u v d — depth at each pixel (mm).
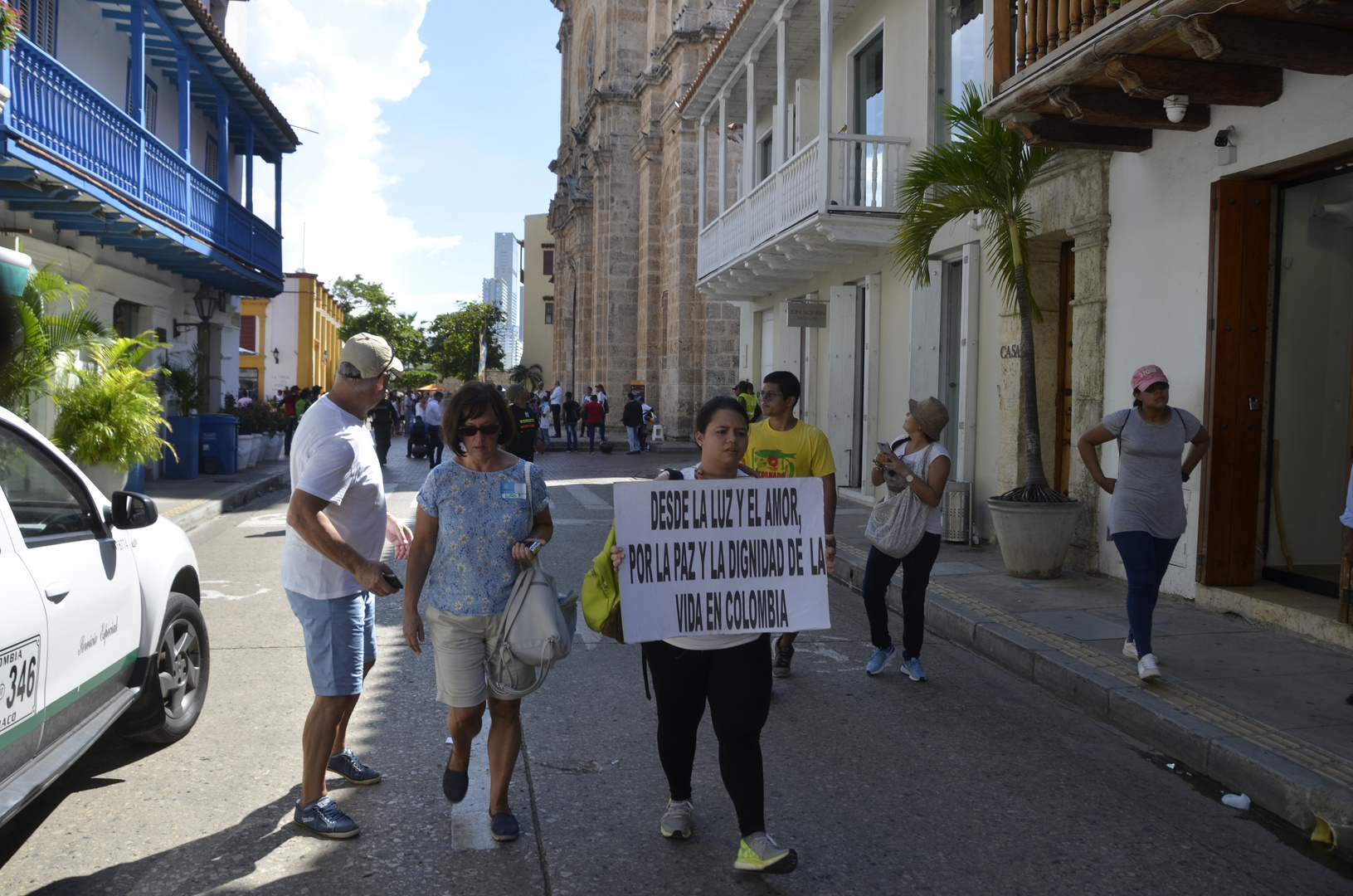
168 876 3430
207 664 5074
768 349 20172
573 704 5500
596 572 3656
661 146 34469
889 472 6035
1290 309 7336
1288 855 3836
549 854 3648
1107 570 8703
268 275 20812
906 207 10578
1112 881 3564
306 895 3316
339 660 3736
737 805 3463
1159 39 6266
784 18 14594
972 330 11039
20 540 3465
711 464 3676
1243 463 7383
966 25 11688
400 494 17156
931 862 3660
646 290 34906
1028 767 4680
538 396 35938
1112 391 8625
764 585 3578
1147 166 8156
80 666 3709
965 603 7605
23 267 8648
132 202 13016
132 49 13766
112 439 11047
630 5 37531
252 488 16312
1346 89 6328
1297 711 5055
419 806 4066
